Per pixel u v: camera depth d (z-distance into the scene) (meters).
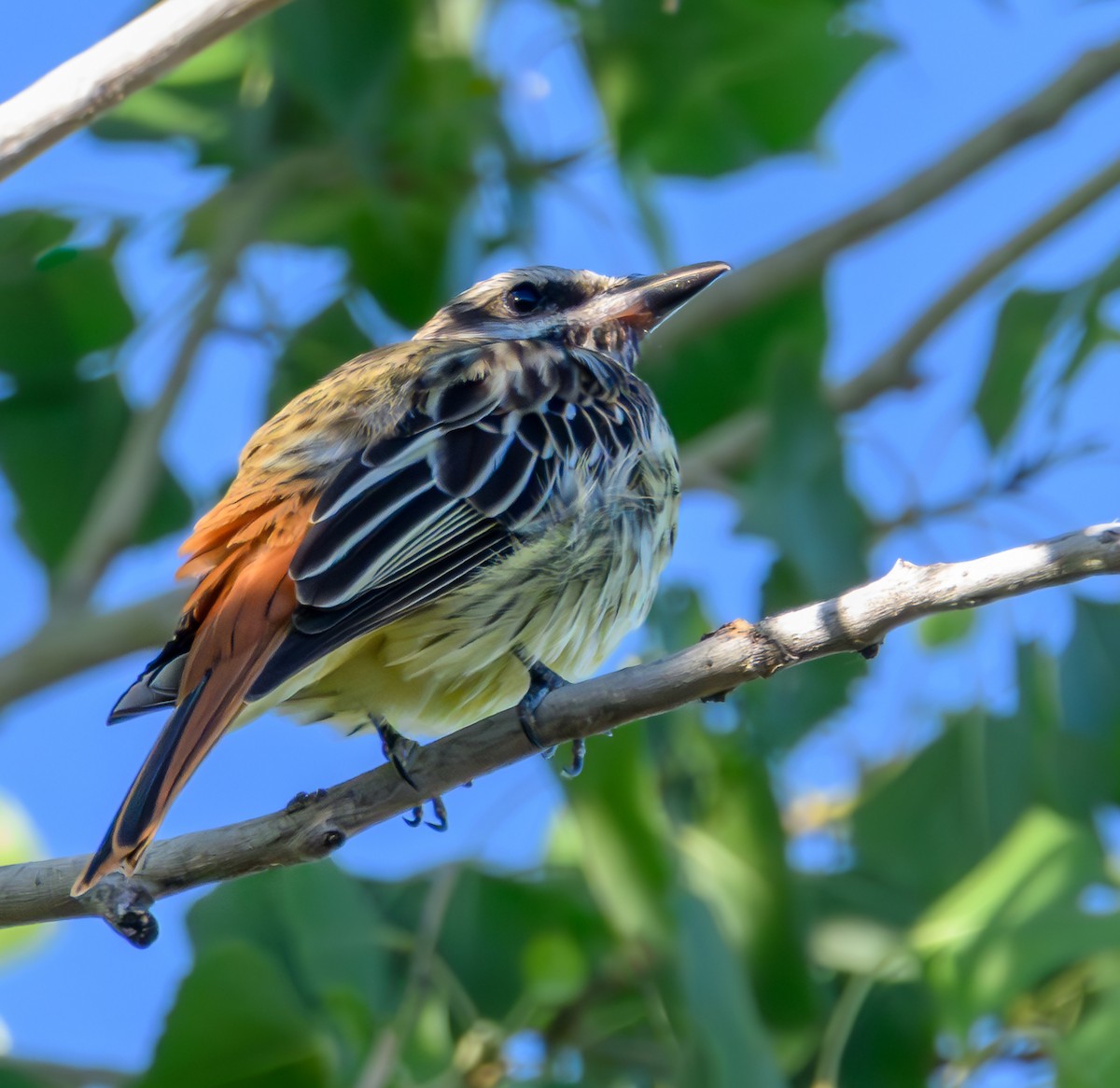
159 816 7.29
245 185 12.49
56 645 11.84
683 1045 9.20
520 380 9.46
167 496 13.04
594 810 9.54
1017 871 10.04
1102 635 10.80
